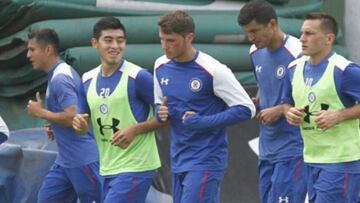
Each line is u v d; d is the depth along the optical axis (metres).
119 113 22.22
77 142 24.03
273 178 23.75
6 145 26.62
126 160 22.19
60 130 24.00
